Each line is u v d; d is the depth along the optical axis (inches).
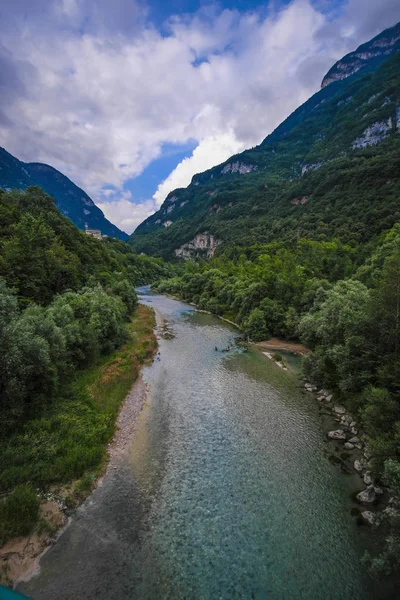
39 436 769.6
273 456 837.8
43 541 563.2
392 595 492.4
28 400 864.9
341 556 558.3
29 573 509.4
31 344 866.8
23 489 625.3
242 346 1873.8
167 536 594.9
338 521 629.6
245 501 684.7
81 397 1032.8
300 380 1342.3
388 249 2294.5
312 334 1515.7
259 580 517.3
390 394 737.0
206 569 534.3
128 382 1248.2
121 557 548.1
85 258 2957.7
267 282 2378.2
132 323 2298.2
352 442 883.4
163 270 6771.7
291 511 658.2
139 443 888.3
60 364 1039.0
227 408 1096.2
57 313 1282.0
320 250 3351.4
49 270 1822.1
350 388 941.8
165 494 701.3
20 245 1737.2
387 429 686.5
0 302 913.5
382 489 694.5
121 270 4101.9
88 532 593.0
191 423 999.0
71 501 652.7
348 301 1234.0
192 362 1566.2
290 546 577.9
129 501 676.1
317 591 499.8
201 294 3597.4
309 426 981.2
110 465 785.6
